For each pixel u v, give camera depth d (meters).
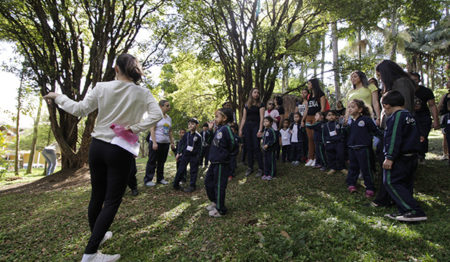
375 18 8.49
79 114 2.36
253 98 5.78
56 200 5.14
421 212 2.70
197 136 5.07
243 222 3.17
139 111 2.45
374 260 2.08
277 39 7.79
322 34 11.23
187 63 12.84
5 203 5.17
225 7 8.27
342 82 10.82
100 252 2.59
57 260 2.61
